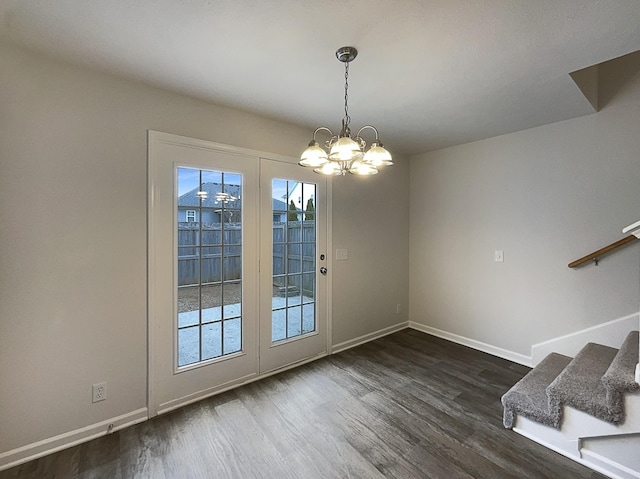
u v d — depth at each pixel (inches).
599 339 99.4
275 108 96.9
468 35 60.7
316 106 95.1
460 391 97.0
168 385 86.4
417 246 156.2
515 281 119.7
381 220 145.8
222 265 96.7
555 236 109.0
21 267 66.4
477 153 130.6
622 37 60.8
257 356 104.9
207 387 93.7
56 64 69.4
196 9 53.6
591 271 101.3
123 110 78.0
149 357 82.7
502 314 123.8
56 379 70.6
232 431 77.5
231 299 98.9
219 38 62.0
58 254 70.4
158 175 83.6
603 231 98.7
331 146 65.6
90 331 74.6
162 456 69.0
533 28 58.2
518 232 118.4
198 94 87.0
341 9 53.4
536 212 113.4
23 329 66.9
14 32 60.0
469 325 135.0
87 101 73.1
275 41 63.0
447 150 141.7
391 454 69.9
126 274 79.2
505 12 53.9
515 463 67.7
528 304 116.3
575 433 69.1
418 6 52.5
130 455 69.2
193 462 67.3
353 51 65.7
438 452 70.6
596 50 65.5
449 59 69.1
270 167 106.3
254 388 98.8
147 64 71.6
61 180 70.3
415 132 119.1
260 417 83.4
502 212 123.0
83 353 73.8
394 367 114.3
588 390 71.5
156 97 83.0
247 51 66.6
